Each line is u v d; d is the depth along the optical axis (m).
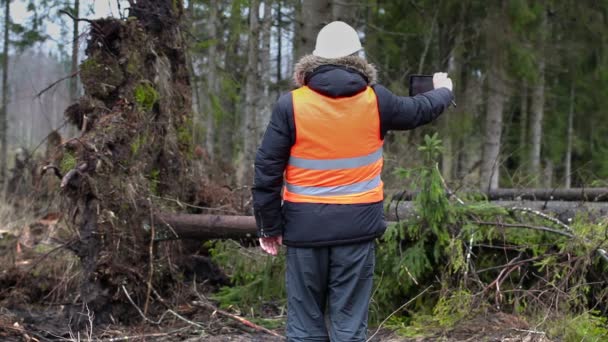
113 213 5.10
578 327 4.27
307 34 9.58
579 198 7.69
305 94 3.33
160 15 5.70
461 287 4.76
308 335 3.41
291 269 3.44
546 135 16.91
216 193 6.24
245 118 14.77
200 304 5.47
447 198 5.18
